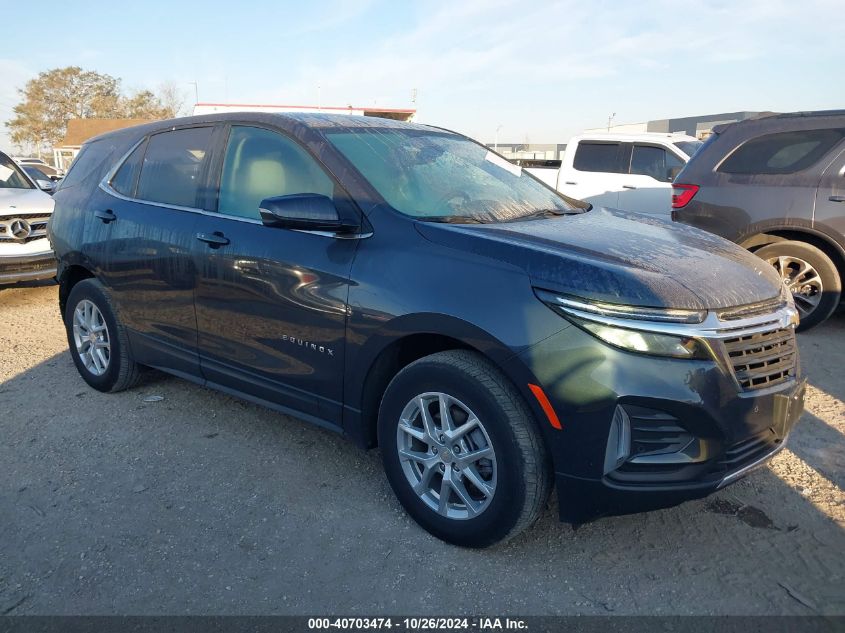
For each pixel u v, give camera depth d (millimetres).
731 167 6227
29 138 75875
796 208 5848
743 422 2547
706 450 2486
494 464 2621
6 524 3016
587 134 10000
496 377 2611
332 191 3189
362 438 3123
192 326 3756
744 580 2652
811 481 3408
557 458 2518
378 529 2982
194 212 3758
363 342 2936
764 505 3191
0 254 7137
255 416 4203
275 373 3375
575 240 2887
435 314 2693
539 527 2998
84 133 60281
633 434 2453
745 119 6270
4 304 7383
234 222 3523
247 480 3408
